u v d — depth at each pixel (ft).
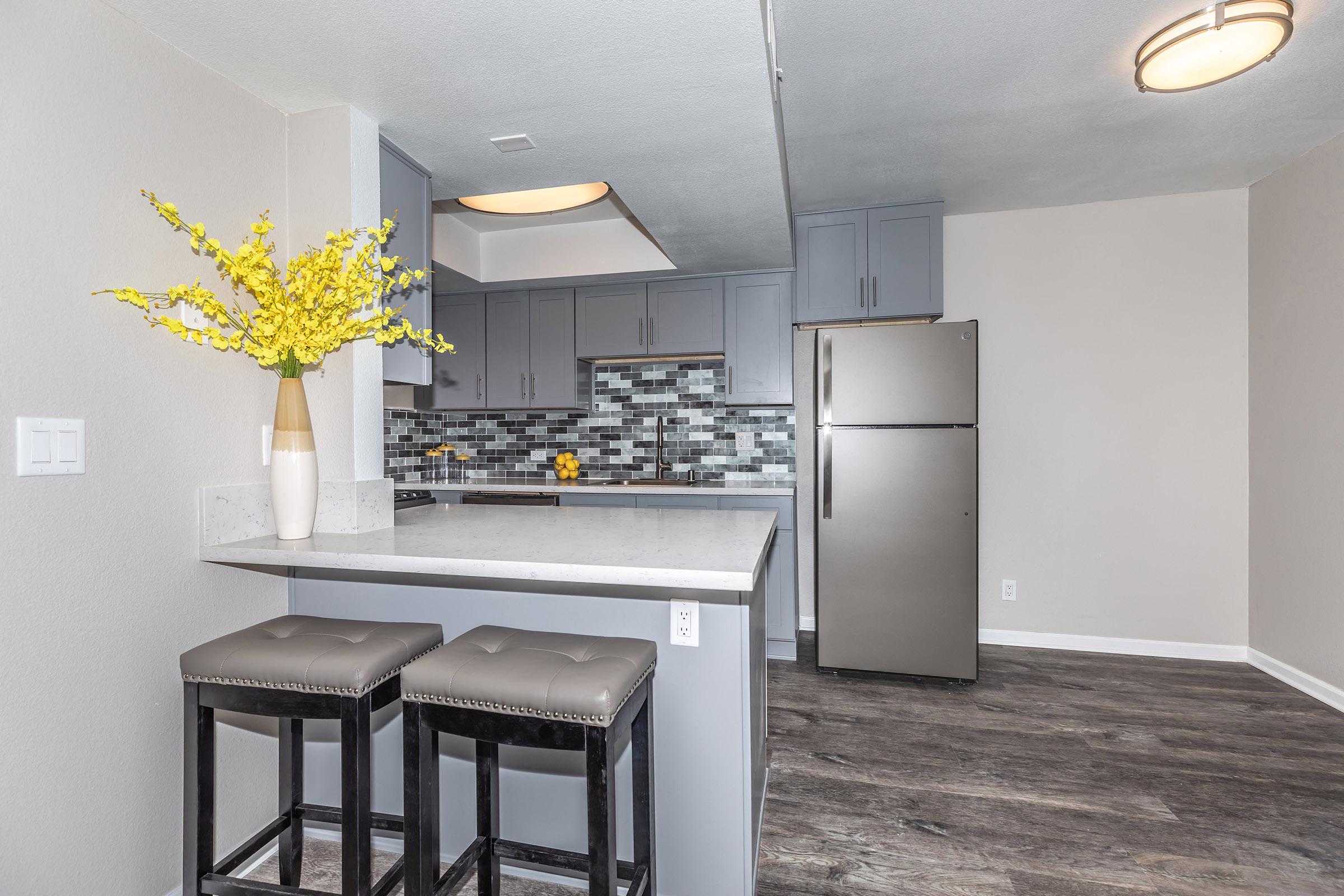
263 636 4.44
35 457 4.00
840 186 10.34
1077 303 11.34
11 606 3.91
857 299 11.14
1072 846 5.90
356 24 4.72
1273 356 10.09
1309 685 9.37
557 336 13.07
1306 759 7.45
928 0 5.93
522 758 5.46
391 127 6.37
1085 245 11.28
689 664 5.10
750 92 5.74
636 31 4.82
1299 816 6.33
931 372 9.88
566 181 7.71
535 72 5.40
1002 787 6.91
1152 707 8.95
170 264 4.94
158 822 4.83
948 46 6.63
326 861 5.64
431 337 6.01
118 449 4.54
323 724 5.90
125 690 4.59
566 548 5.00
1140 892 5.30
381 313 5.71
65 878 4.21
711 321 12.31
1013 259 11.58
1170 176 10.12
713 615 5.04
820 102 7.73
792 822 6.30
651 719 4.36
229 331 5.49
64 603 4.20
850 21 6.22
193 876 4.23
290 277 5.31
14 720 3.93
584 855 4.58
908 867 5.63
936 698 9.36
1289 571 9.79
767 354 12.02
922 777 7.12
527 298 13.23
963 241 11.79
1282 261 9.87
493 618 5.51
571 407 13.03
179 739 5.00
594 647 4.34
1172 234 10.96
